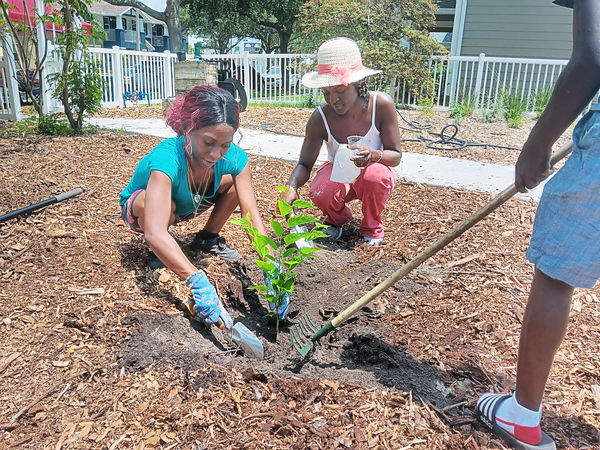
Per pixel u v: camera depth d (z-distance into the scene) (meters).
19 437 1.95
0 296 2.88
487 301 2.99
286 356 2.63
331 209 3.85
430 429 2.01
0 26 8.49
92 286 3.02
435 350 2.56
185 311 2.79
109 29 46.66
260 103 14.07
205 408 2.07
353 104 3.46
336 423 2.01
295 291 3.24
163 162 2.68
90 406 2.11
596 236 1.63
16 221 3.87
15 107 8.91
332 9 13.15
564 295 1.75
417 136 8.38
